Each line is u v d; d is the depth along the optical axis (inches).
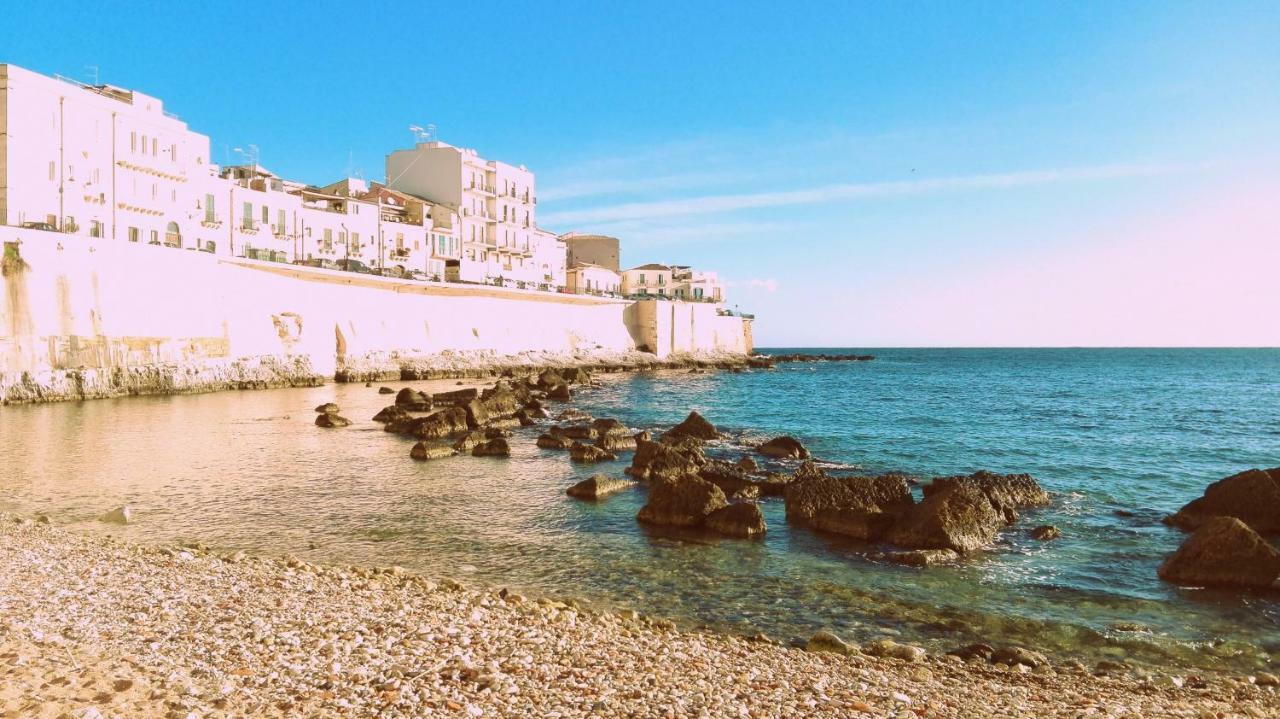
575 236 5570.9
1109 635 553.9
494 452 1277.1
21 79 1893.5
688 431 1472.7
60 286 1854.1
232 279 2326.5
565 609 551.8
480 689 352.2
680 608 591.8
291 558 660.1
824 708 364.2
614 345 4104.3
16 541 645.9
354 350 2723.9
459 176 3715.6
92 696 300.4
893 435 1604.3
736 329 5241.1
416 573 652.7
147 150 2244.1
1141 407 2336.4
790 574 681.0
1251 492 830.5
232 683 332.2
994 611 598.9
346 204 3110.2
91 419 1567.4
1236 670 498.3
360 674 356.8
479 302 3307.1
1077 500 991.6
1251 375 4613.7
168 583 527.8
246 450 1264.8
